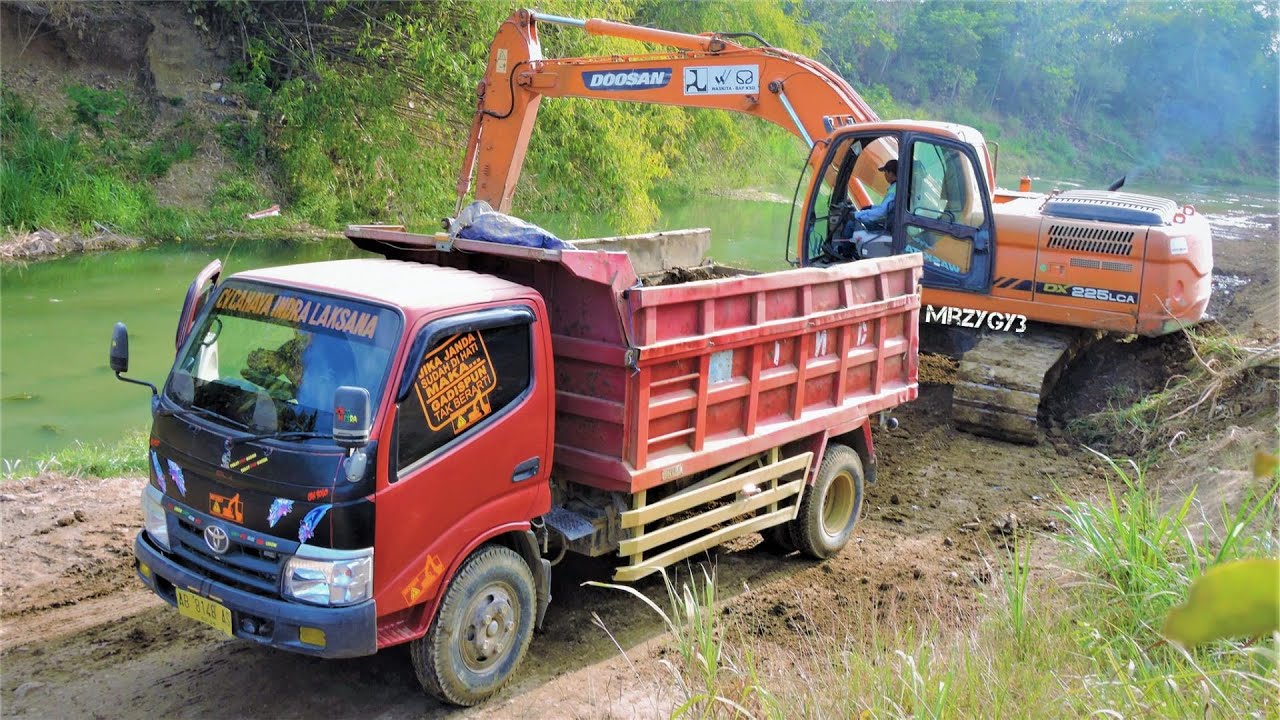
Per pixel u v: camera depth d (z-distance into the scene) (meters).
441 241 5.85
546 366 5.41
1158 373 11.12
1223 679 4.32
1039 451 9.92
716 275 9.71
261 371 4.95
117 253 18.44
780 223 27.64
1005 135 57.59
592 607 6.49
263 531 4.59
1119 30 65.62
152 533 5.12
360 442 4.36
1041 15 60.56
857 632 6.11
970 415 10.15
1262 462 0.88
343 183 22.78
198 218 20.34
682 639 5.13
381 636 4.67
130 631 5.92
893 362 7.82
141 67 22.20
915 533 7.92
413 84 22.72
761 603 6.59
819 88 10.74
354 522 4.49
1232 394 9.73
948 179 10.31
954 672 4.70
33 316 14.14
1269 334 11.63
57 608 6.20
